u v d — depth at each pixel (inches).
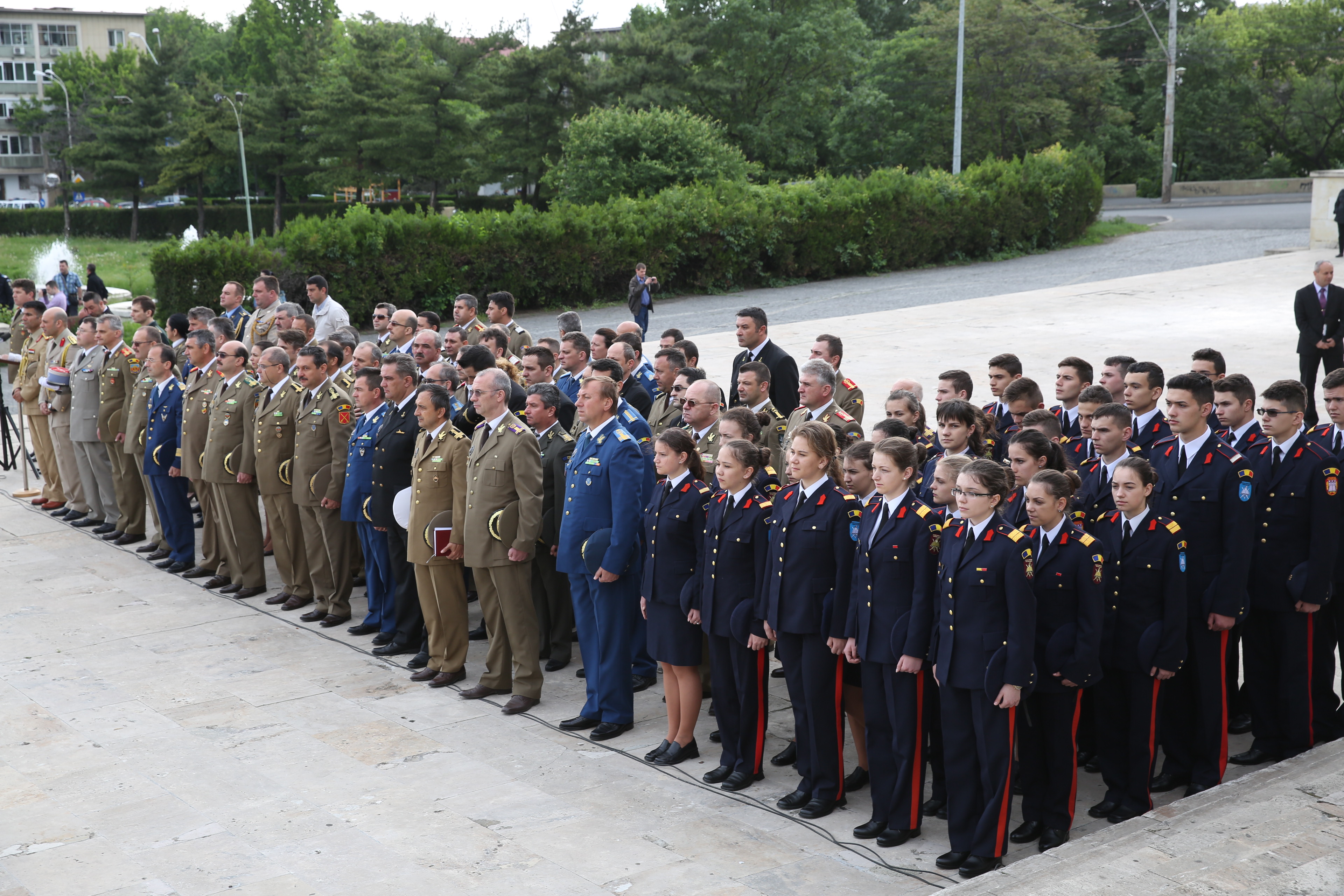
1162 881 154.6
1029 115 1793.8
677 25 1850.4
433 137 2082.9
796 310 1012.5
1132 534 208.4
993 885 164.7
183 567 384.2
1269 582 224.1
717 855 194.7
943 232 1311.5
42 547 417.4
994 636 187.3
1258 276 962.7
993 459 253.9
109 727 256.4
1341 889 149.1
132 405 396.2
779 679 288.2
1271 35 2295.8
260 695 276.8
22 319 502.0
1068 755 198.2
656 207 1194.0
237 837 203.2
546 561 296.4
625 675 254.4
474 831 204.5
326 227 1027.9
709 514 228.8
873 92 1877.5
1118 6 2251.5
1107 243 1382.9
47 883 186.5
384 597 317.4
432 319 396.5
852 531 208.5
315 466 326.3
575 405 324.5
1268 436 234.4
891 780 203.5
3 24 3592.5
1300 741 225.0
